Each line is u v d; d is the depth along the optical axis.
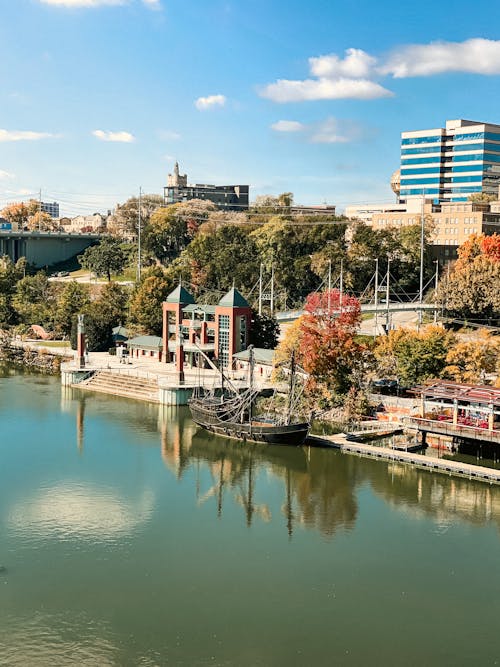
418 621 72.88
